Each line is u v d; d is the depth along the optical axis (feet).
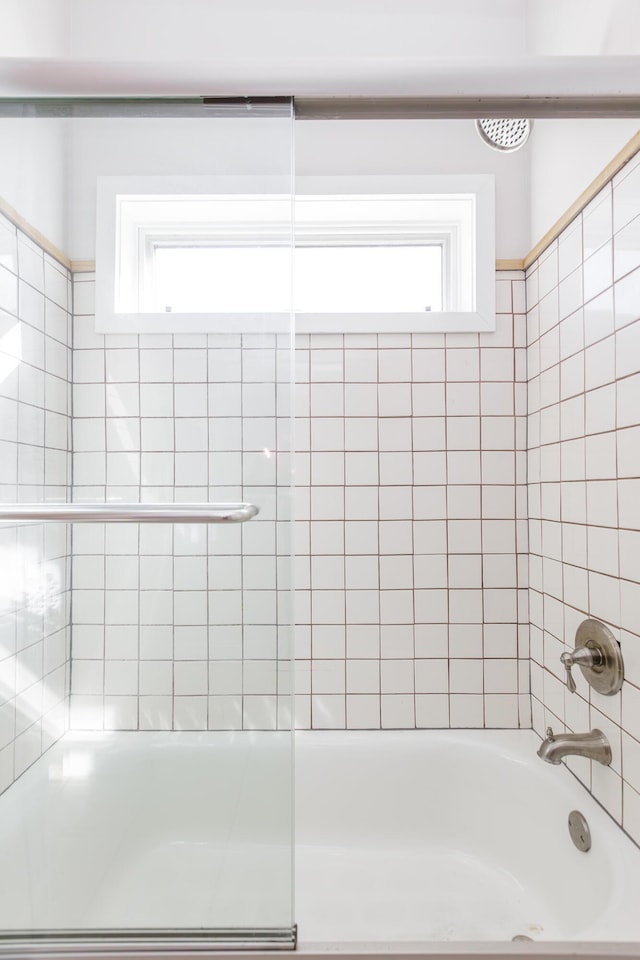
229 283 3.13
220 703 3.15
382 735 4.82
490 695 5.00
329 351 5.04
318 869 4.35
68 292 3.21
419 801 4.65
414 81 2.86
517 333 5.05
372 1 4.82
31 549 3.33
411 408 5.04
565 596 4.29
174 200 3.11
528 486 5.02
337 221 5.40
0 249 3.27
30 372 3.25
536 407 4.84
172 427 3.16
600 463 3.76
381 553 5.01
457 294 5.38
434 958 2.72
